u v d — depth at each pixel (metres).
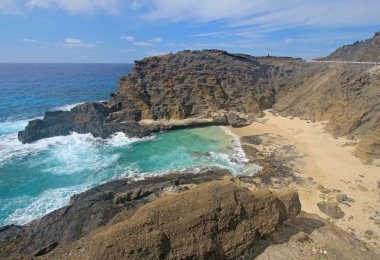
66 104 88.25
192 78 71.56
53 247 22.20
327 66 78.81
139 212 15.82
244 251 16.98
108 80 171.12
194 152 46.75
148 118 64.31
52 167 41.22
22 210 30.45
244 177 37.09
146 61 82.56
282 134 53.78
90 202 28.83
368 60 80.50
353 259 16.80
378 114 46.25
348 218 27.55
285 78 87.69
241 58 101.88
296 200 21.00
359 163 38.91
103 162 43.06
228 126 61.47
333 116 55.75
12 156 45.16
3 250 23.52
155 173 38.72
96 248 14.45
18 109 78.62
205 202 16.69
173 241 15.23
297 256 16.58
